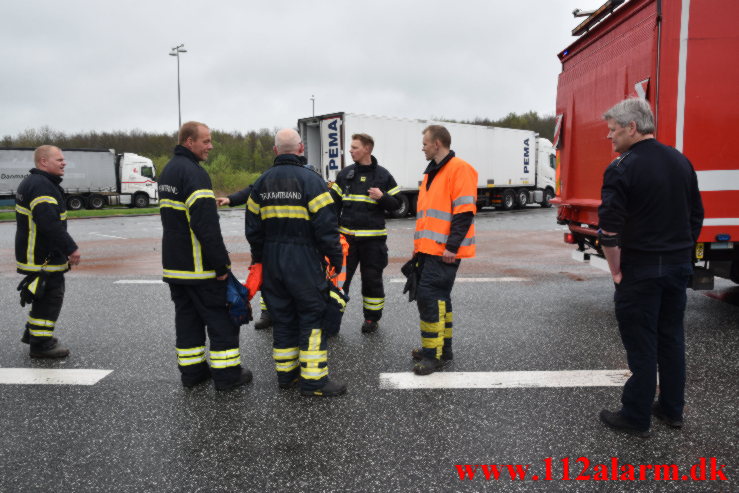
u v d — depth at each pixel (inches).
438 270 153.0
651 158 109.2
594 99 227.3
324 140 679.7
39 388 147.6
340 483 100.8
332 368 160.6
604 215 111.0
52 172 162.6
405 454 110.8
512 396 138.6
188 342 145.9
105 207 1235.9
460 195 146.4
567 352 172.4
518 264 352.8
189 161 139.6
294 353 144.9
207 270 139.7
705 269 187.8
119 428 123.6
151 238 548.7
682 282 112.2
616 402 134.3
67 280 304.8
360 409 132.0
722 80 172.9
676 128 174.9
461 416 127.6
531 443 114.7
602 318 213.3
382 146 717.9
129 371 160.2
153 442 117.0
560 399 136.4
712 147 174.7
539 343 182.1
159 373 158.6
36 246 163.3
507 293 261.1
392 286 281.1
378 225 194.9
